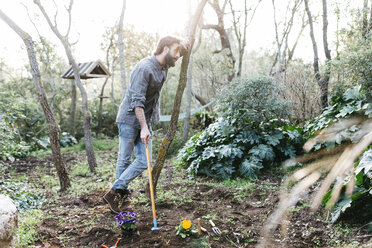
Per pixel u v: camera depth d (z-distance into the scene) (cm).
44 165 692
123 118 292
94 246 238
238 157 456
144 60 284
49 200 361
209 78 975
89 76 677
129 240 243
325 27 580
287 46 845
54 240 247
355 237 218
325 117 448
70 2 557
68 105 1259
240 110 466
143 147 301
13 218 207
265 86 457
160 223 268
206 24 923
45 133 1055
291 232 239
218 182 423
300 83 581
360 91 417
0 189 366
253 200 329
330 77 531
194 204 316
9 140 499
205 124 816
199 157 470
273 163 463
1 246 192
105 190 380
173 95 1148
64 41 545
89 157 565
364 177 236
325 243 221
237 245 227
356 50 437
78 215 301
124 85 586
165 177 462
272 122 486
